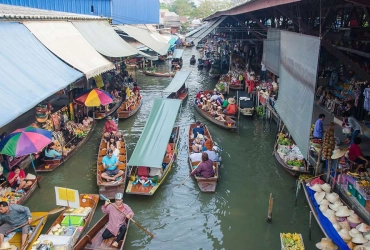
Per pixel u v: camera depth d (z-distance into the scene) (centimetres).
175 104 1666
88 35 2066
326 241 840
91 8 2820
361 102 1365
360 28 1357
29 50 1330
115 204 899
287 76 1388
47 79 1230
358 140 1005
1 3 1880
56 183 1229
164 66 4097
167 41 4238
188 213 1090
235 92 2620
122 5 3130
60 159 1320
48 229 936
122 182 1114
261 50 3006
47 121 1396
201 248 934
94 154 1480
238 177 1312
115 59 2734
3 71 1062
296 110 1155
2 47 1182
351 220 873
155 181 1183
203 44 5969
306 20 1823
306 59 1034
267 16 2500
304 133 1013
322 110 1667
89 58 1730
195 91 2808
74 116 1688
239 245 942
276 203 1134
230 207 1119
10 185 1080
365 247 765
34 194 1141
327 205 951
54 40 1599
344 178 989
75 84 1920
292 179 1266
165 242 957
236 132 1786
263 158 1479
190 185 1248
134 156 1228
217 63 3769
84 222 958
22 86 1072
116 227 880
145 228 1012
